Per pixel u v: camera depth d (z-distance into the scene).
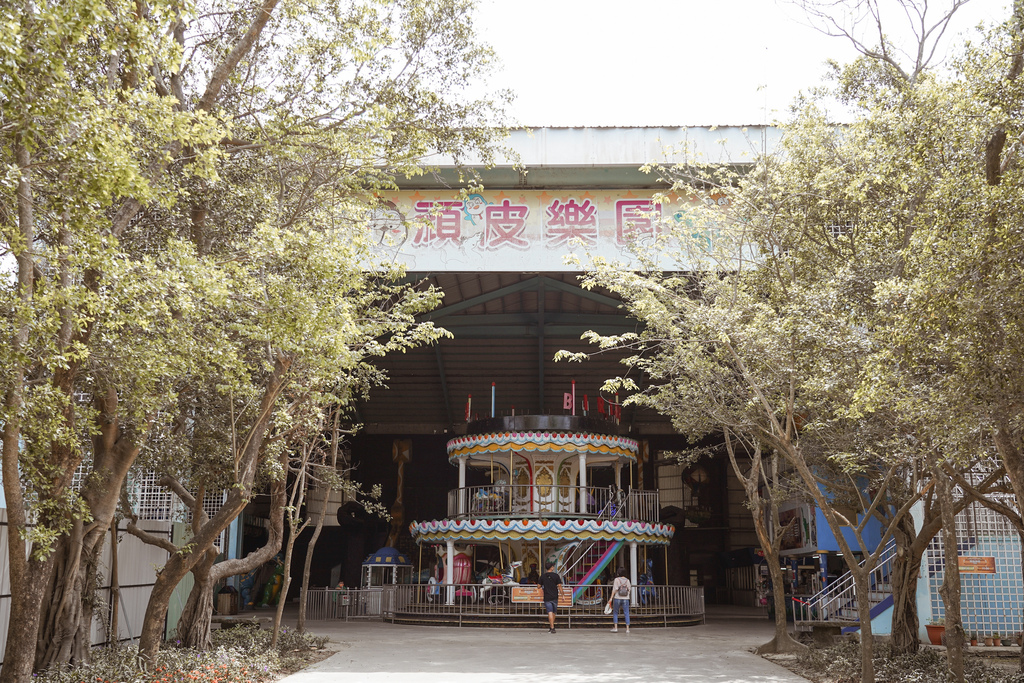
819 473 18.41
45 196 7.71
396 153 11.98
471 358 36.00
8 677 7.88
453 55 12.26
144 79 8.06
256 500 34.59
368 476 40.62
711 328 13.03
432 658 15.04
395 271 12.69
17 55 5.83
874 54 11.94
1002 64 8.61
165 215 10.84
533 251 23.06
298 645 15.96
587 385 37.94
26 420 7.37
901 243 10.83
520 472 26.45
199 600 13.95
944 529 10.87
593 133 22.58
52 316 7.00
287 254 9.34
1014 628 18.64
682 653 16.16
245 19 11.07
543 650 16.53
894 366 8.45
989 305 7.26
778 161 13.47
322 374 11.08
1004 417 7.85
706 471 41.03
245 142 11.23
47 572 8.27
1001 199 7.39
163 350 8.20
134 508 18.36
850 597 22.83
